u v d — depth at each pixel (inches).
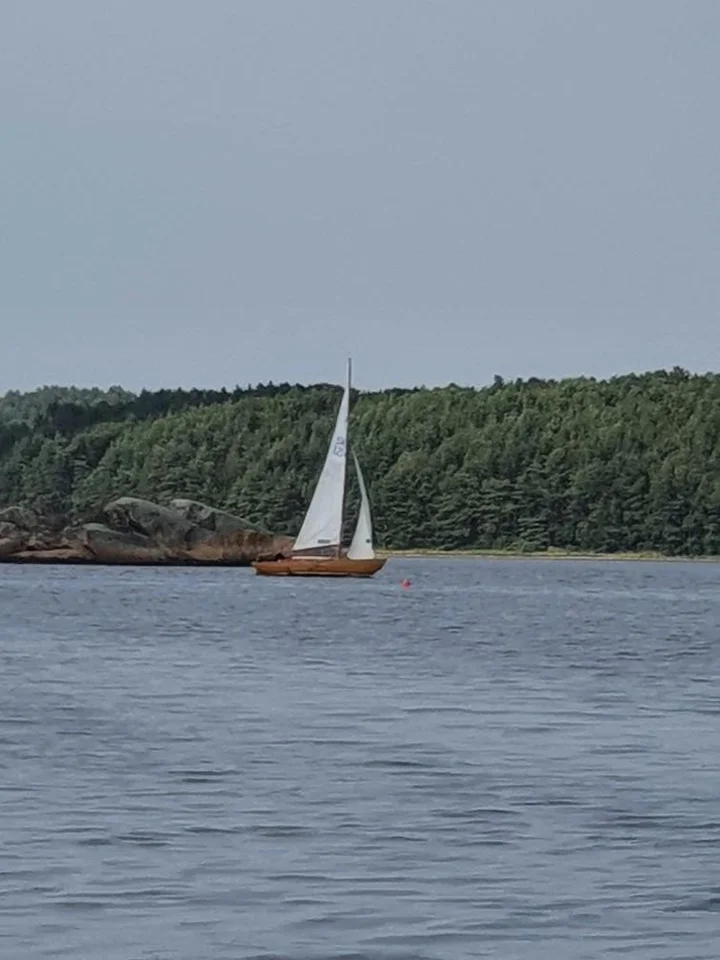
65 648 6756.9
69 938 2266.2
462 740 4028.1
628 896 2504.9
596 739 4072.3
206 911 2400.3
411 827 2962.6
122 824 2955.2
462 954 2228.1
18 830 2891.2
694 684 5531.5
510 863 2696.9
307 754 3772.1
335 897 2484.0
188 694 4987.7
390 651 6825.8
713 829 2960.1
